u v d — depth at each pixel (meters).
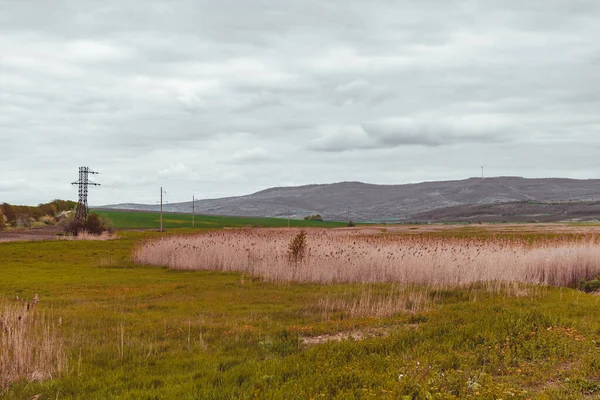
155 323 14.43
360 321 14.01
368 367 9.16
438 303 17.70
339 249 28.69
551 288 20.28
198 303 18.69
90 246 51.47
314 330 12.91
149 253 35.66
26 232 81.19
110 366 9.92
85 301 19.62
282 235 40.78
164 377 8.98
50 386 8.52
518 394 7.47
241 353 10.66
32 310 13.45
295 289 22.22
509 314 13.38
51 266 34.50
